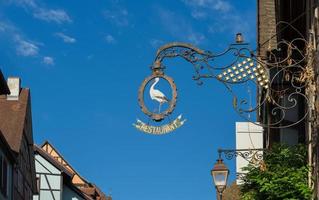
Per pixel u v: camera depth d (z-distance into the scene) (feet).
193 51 35.60
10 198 96.73
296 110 59.41
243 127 72.18
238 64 35.70
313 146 41.68
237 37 35.58
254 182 48.37
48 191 129.59
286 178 45.57
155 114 34.73
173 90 34.99
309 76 37.01
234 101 35.53
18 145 102.83
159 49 35.55
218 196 51.21
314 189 42.34
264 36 70.64
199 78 35.53
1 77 73.82
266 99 36.01
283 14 50.75
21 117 108.37
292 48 37.81
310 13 42.93
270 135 61.62
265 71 35.63
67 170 132.77
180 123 34.76
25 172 110.73
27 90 114.21
